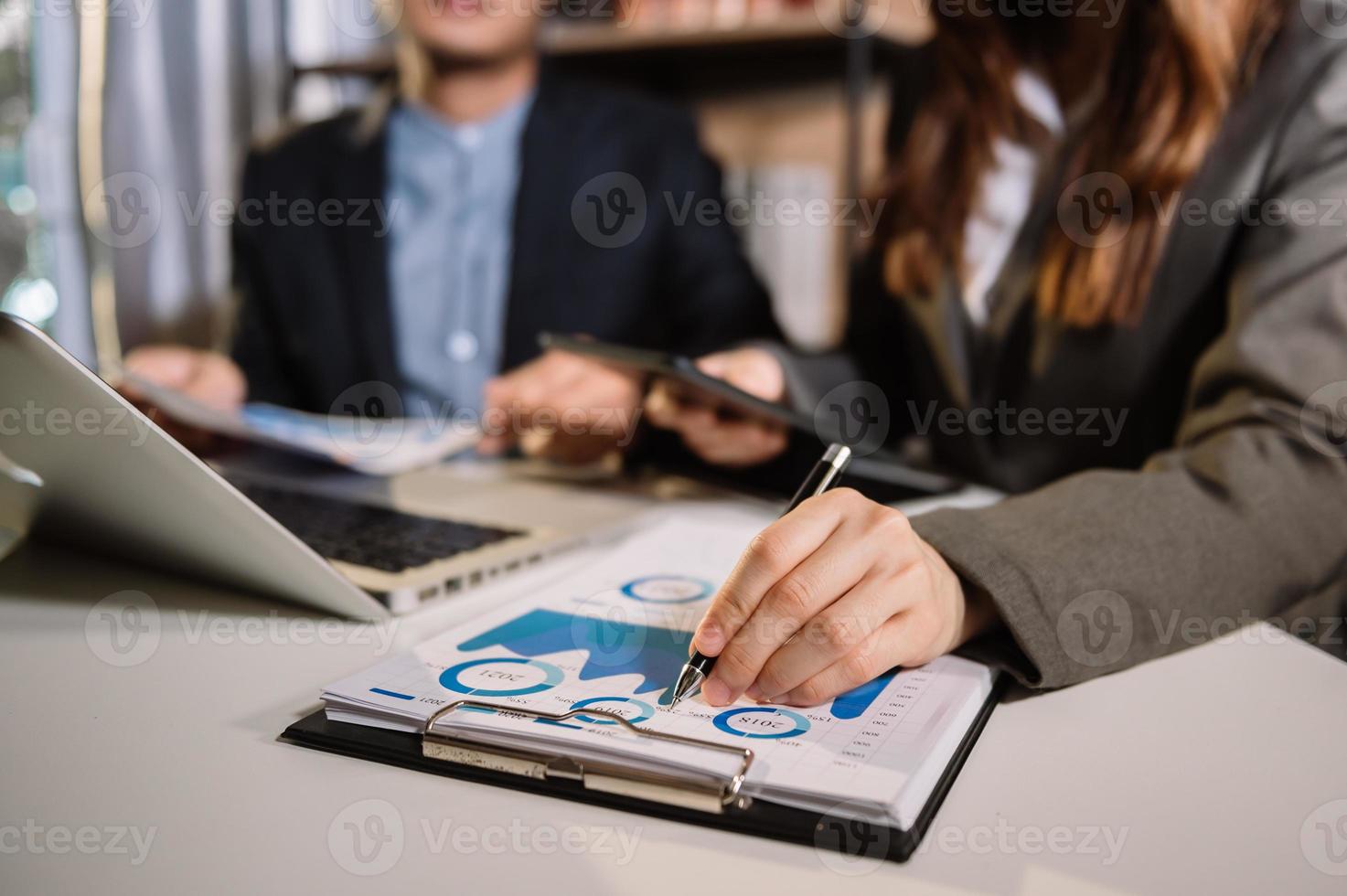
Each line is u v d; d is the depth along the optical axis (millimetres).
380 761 359
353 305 1738
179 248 2055
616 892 278
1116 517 505
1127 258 831
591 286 1701
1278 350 655
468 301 1766
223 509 458
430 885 280
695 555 590
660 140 1748
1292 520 535
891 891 280
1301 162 748
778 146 2146
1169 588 475
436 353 1762
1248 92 789
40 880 281
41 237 1987
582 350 702
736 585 393
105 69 1956
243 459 890
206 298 2080
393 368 1735
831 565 393
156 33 1983
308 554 488
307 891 277
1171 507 522
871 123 2055
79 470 481
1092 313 847
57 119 1952
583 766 331
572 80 1849
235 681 433
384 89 1916
